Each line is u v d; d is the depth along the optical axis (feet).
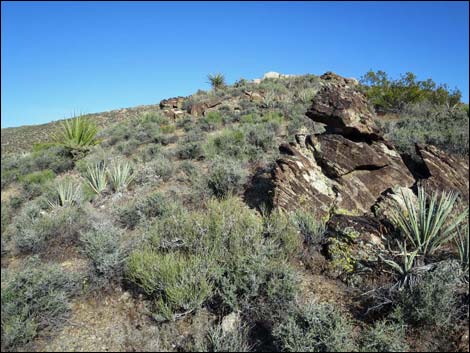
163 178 31.01
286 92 75.41
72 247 19.38
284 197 19.76
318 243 16.81
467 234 13.67
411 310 11.53
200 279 12.69
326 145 22.91
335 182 21.34
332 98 23.98
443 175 21.88
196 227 16.10
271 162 27.68
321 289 14.02
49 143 60.13
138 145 49.65
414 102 58.49
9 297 12.54
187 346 10.98
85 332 12.16
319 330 10.58
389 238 15.94
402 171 22.52
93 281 14.64
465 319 11.25
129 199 26.96
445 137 32.14
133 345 11.27
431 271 12.62
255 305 12.37
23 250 19.29
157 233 16.83
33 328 11.75
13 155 61.31
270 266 13.41
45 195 30.96
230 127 48.55
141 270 12.99
